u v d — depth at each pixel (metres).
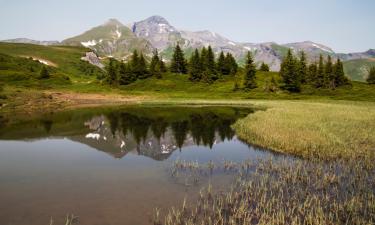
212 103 78.69
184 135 32.38
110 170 18.94
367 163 19.31
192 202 13.42
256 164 20.41
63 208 12.77
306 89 108.31
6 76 116.25
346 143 23.92
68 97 86.75
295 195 14.20
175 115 51.12
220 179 17.08
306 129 29.48
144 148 26.00
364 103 72.31
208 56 127.12
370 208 12.53
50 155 23.03
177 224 11.11
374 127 31.00
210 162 21.19
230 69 133.25
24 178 17.19
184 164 20.22
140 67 128.38
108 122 42.28
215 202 13.41
